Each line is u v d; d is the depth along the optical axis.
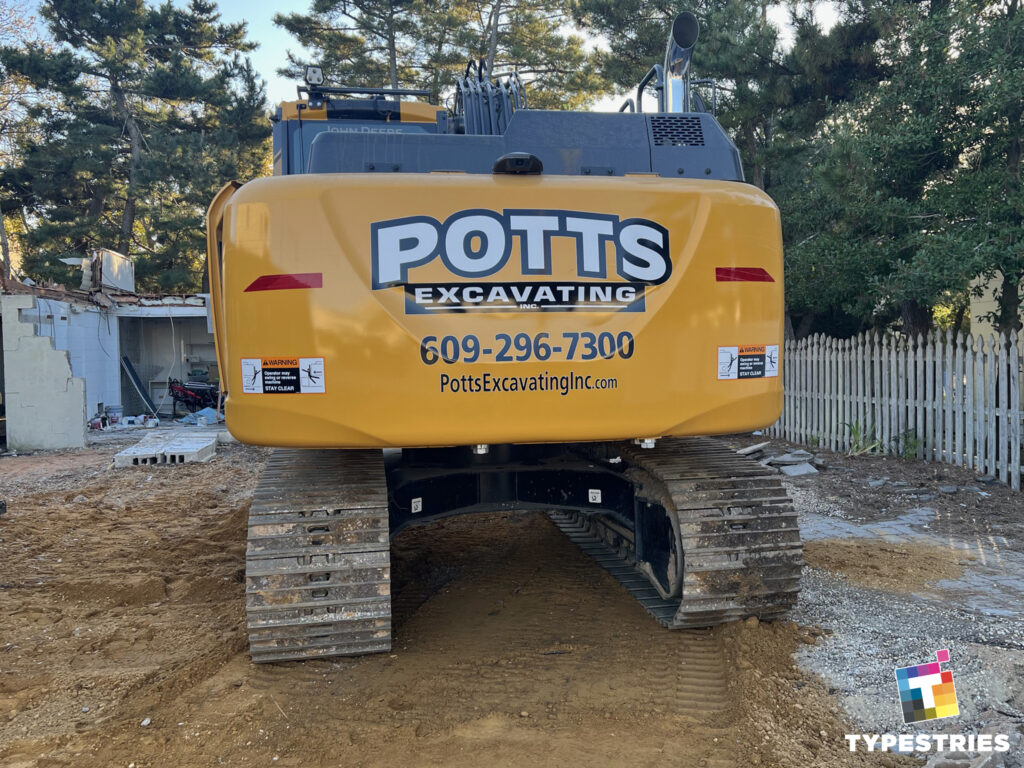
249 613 3.98
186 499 9.20
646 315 3.96
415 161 4.26
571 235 3.90
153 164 30.33
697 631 4.63
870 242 11.44
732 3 15.30
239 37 36.84
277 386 3.75
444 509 5.07
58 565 6.45
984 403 8.84
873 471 9.45
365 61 30.48
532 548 6.73
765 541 4.32
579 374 3.89
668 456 4.92
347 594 4.05
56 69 29.42
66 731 3.58
